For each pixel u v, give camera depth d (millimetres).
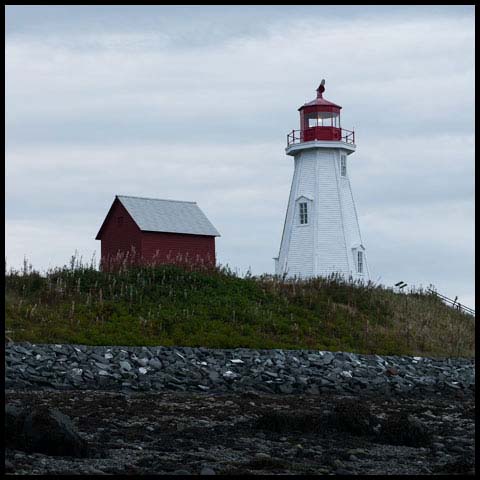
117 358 98312
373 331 133750
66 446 50875
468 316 162750
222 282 138875
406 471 50812
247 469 49594
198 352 105562
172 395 84438
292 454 54938
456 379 110812
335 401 86125
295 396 90812
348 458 54188
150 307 123375
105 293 126875
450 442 62281
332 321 134125
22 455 49406
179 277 136500
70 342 106062
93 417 65750
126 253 182000
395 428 61000
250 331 121000
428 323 147250
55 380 88688
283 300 138375
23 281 124250
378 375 107812
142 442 57125
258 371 101125
